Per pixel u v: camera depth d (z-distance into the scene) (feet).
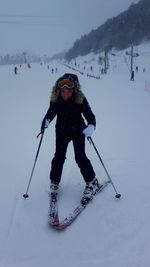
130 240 11.44
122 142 23.61
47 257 10.80
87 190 13.91
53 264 10.48
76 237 11.73
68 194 14.55
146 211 13.10
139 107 43.78
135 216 12.80
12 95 61.98
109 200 13.97
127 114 37.65
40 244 11.44
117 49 398.21
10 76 132.36
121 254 10.76
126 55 311.06
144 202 13.78
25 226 12.44
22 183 16.08
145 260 10.37
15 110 42.57
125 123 31.76
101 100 52.42
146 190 14.84
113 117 35.65
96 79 124.88
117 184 15.46
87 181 14.06
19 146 23.35
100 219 12.68
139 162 18.63
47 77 124.98
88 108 13.15
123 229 12.06
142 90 73.46
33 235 11.93
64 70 210.59
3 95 62.54
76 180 15.92
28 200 14.26
